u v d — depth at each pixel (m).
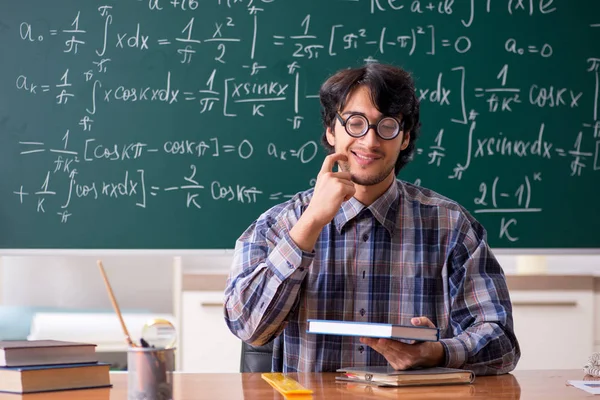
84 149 2.83
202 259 3.27
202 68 2.85
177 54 2.85
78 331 2.97
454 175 2.88
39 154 2.83
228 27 2.86
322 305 1.73
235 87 2.85
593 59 2.94
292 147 2.85
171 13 2.86
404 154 1.86
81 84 2.84
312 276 1.74
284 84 2.86
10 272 3.27
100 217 2.81
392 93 1.63
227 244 2.83
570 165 2.92
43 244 2.81
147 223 2.82
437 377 1.40
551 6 2.93
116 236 2.81
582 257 3.41
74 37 2.85
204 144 2.84
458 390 1.34
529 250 2.89
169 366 1.18
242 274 1.67
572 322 3.04
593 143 2.93
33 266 3.28
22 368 1.27
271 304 1.57
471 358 1.53
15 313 3.23
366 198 1.75
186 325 2.94
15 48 2.84
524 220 2.89
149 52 2.85
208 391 1.32
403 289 1.75
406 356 1.44
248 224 2.84
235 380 1.46
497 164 2.89
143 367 1.16
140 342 1.21
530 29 2.92
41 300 3.28
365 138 1.62
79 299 3.30
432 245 1.77
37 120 2.83
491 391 1.33
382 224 1.76
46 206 2.81
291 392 1.26
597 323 3.05
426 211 1.80
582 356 3.04
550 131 2.92
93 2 2.85
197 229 2.83
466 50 2.90
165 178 2.83
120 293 3.31
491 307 1.68
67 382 1.31
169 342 1.46
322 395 1.27
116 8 2.85
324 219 1.53
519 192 2.90
